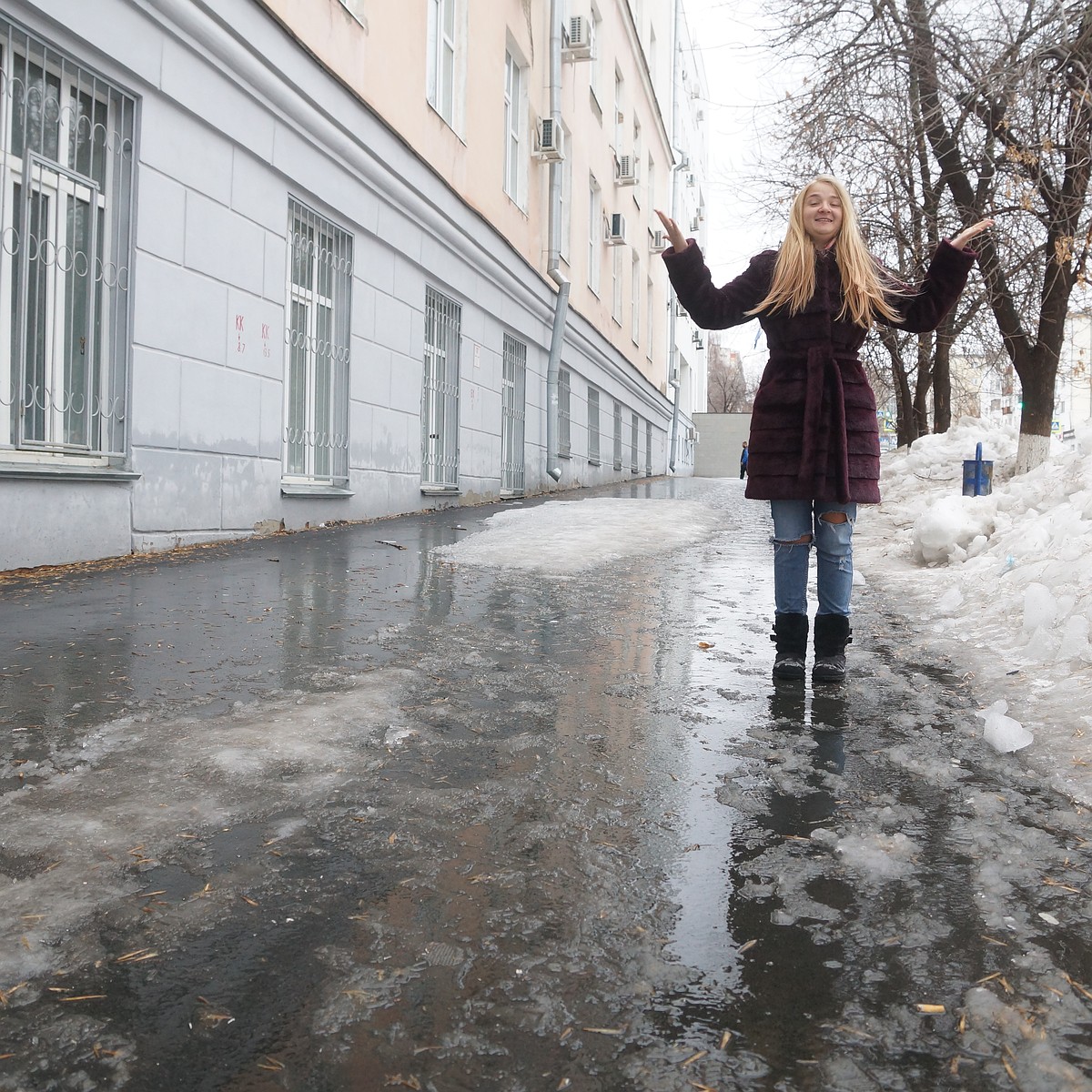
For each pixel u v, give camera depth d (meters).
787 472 3.52
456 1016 1.46
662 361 33.81
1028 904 1.85
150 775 2.42
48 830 2.08
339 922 1.74
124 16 6.06
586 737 2.87
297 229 8.63
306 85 8.18
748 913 1.80
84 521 5.96
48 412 5.80
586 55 17.03
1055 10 8.55
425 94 10.98
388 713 3.03
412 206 10.59
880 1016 1.48
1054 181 9.85
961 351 16.55
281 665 3.62
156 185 6.52
